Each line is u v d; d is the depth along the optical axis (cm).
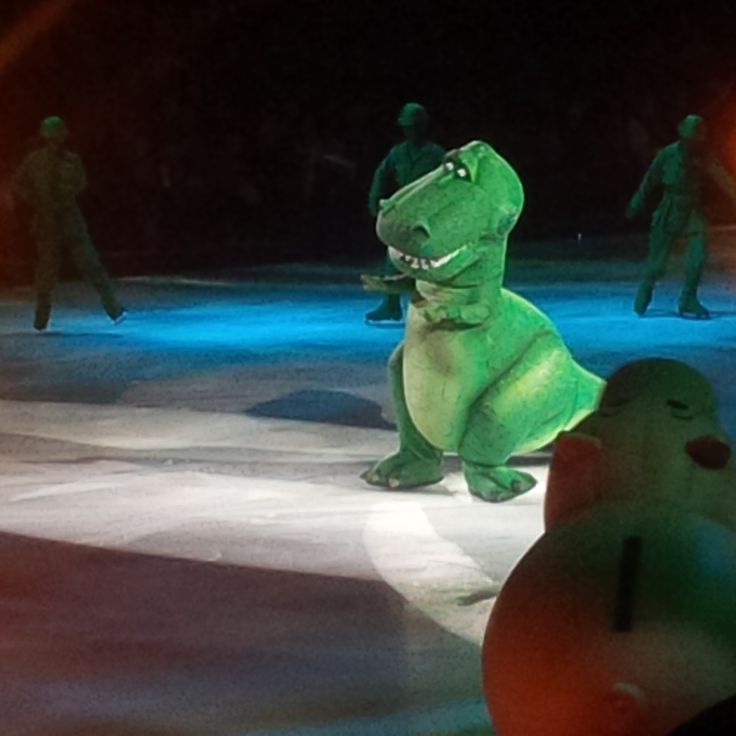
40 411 1318
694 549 413
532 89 4050
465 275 925
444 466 1077
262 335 1792
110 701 645
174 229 3294
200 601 774
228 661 689
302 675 671
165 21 3481
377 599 773
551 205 3897
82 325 1931
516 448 962
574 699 398
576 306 2056
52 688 661
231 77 3541
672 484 468
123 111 3369
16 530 915
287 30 3662
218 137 3444
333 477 1047
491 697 419
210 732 611
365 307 2084
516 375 942
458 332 937
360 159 3603
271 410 1305
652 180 1902
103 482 1042
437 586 792
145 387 1434
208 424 1248
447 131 3931
